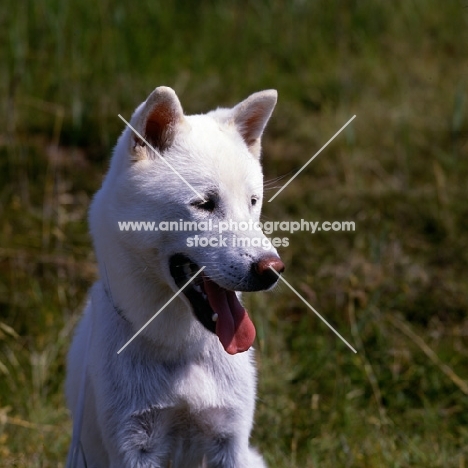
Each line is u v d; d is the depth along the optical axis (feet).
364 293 25.76
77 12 37.99
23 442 21.04
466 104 35.55
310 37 40.81
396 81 38.14
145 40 38.37
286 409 21.99
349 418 21.93
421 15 42.88
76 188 30.99
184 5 42.06
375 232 29.07
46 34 37.06
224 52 39.50
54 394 22.84
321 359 23.84
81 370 17.70
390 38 41.42
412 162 32.63
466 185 31.19
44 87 35.60
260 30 40.96
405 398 23.09
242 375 16.96
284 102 36.78
